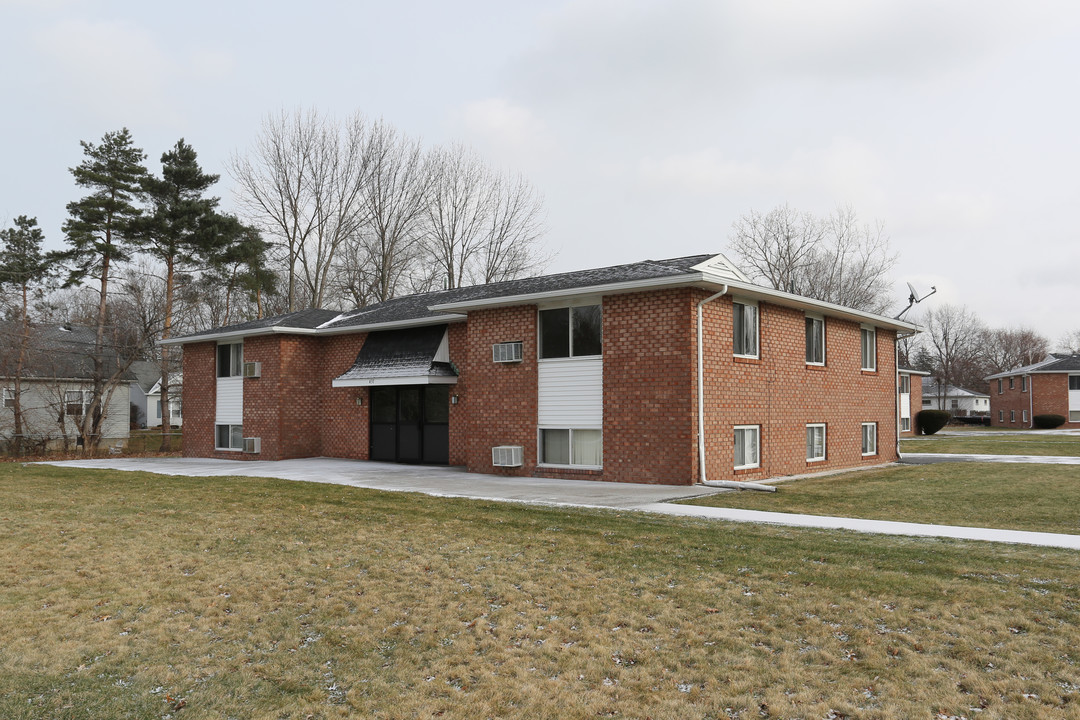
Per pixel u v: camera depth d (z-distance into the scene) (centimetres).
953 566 810
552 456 1844
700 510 1251
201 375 2769
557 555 923
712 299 1628
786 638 624
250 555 962
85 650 640
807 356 2064
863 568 814
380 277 4669
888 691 520
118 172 3759
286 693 553
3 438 3544
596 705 518
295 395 2514
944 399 8069
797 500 1384
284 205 4462
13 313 3578
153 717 518
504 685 554
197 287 3959
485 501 1375
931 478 1762
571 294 1734
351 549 986
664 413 1634
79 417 3706
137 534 1101
